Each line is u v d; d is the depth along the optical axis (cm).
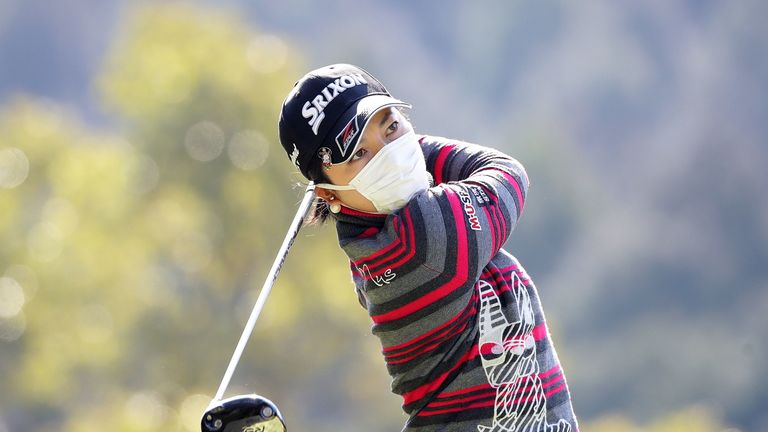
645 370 15075
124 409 7456
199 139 8731
